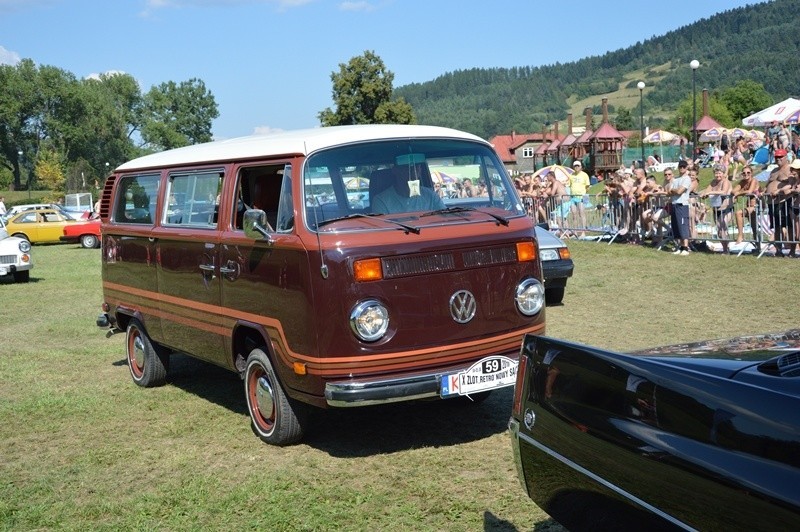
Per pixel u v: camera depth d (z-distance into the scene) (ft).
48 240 103.14
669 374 9.40
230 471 18.93
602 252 54.70
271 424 20.56
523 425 11.43
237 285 20.86
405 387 18.04
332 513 16.03
